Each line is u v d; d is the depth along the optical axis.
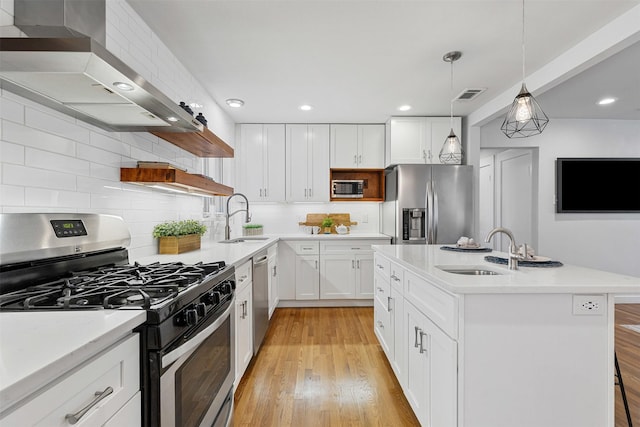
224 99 3.35
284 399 2.00
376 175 4.47
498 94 3.25
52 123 1.33
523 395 1.29
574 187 4.23
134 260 1.87
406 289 1.90
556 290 1.26
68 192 1.41
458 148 2.88
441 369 1.41
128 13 1.82
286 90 3.12
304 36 2.18
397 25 2.06
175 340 0.99
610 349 1.30
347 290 3.93
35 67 1.02
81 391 0.67
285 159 4.21
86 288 1.07
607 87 3.12
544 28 2.10
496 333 1.28
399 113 3.85
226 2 1.82
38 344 0.65
